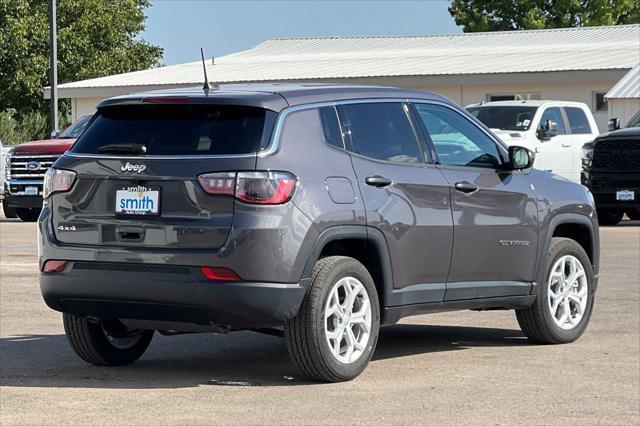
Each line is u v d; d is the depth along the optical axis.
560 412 7.90
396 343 10.68
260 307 8.30
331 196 8.65
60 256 8.81
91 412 7.84
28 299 13.46
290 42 58.38
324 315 8.55
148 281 8.45
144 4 68.38
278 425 7.47
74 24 58.31
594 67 38.94
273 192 8.33
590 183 24.34
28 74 55.53
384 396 8.34
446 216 9.55
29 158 25.98
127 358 9.59
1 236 22.23
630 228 24.02
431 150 9.62
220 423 7.52
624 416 7.80
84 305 8.81
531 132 26.66
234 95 8.59
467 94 41.56
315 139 8.76
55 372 9.24
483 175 9.95
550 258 10.48
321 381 8.76
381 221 8.98
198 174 8.40
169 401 8.18
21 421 7.58
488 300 9.99
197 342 10.75
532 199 10.32
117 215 8.63
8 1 54.75
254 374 9.16
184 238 8.38
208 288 8.29
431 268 9.46
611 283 14.90
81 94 47.25
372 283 8.92
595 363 9.68
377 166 9.12
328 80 43.31
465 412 7.86
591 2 71.44
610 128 25.44
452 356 9.98
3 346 10.42
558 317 10.63
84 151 8.90
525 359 9.84
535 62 42.00
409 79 41.91
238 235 8.26
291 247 8.36
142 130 8.77
